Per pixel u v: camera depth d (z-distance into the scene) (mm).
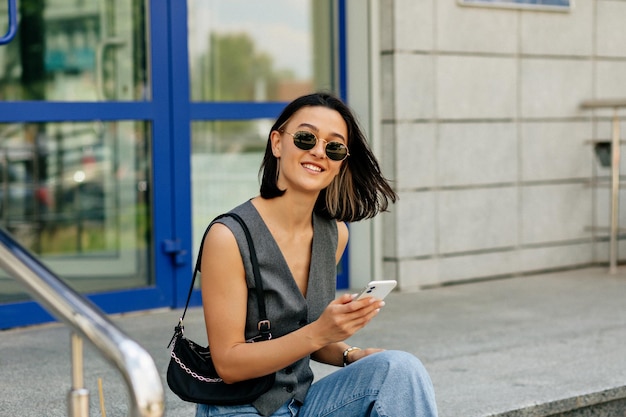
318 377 4770
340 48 6883
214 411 2893
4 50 5625
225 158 6492
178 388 2869
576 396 4477
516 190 7539
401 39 6805
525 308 6406
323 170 2973
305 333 2770
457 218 7211
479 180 7312
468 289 7074
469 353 5227
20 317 5699
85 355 5094
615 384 4656
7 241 2102
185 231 6273
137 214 6133
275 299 2916
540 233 7715
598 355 5203
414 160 6938
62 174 5852
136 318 6000
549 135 7695
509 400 4375
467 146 7227
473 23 7184
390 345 5387
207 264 2848
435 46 6988
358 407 2930
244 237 2863
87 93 5918
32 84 5730
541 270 7750
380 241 6953
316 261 3037
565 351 5281
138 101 6066
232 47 6477
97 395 4379
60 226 5867
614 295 6855
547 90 7652
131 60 6062
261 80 6609
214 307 2834
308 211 3014
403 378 2898
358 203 3195
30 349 5223
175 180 6219
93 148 5945
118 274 6082
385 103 6855
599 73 7949
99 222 6000
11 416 4070
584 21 7824
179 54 6203
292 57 6742
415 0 6855
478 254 7359
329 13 6879
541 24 7578
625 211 8125
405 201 6918
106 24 5961
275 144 3041
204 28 6348
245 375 2812
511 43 7410
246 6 6520
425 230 7039
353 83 6887
